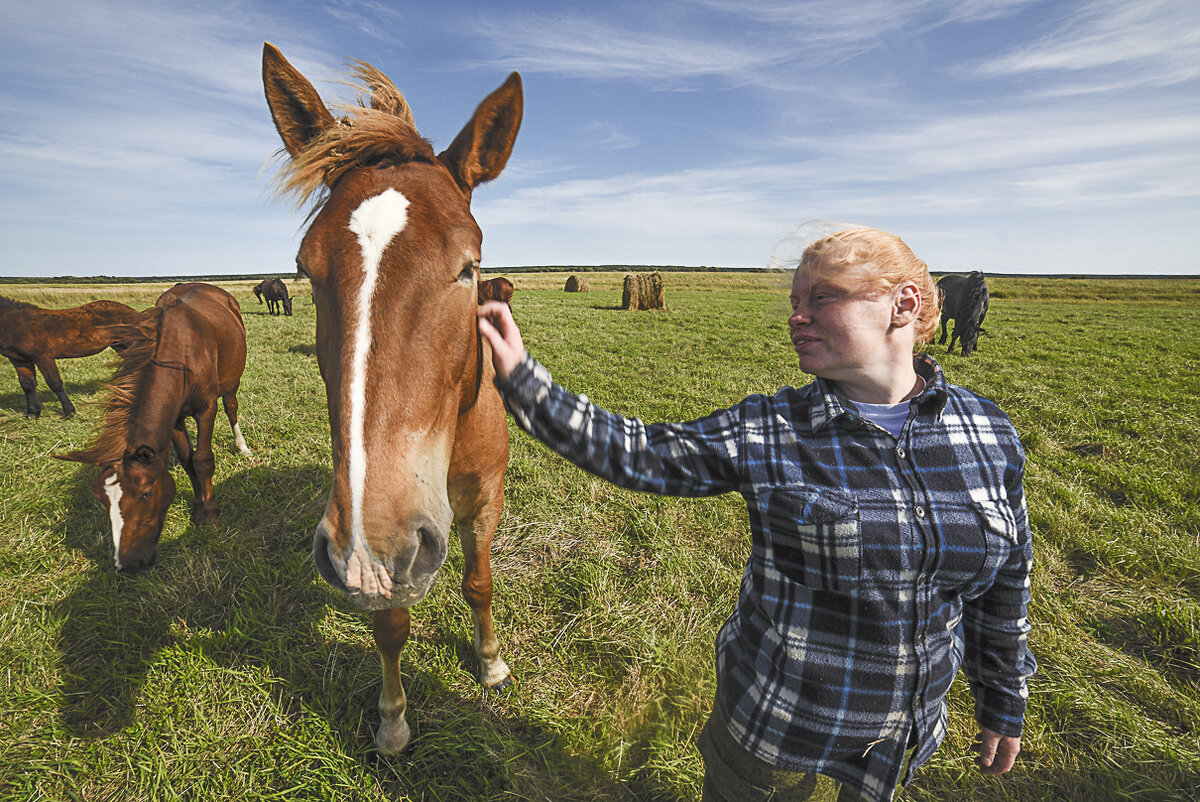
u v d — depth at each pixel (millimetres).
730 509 3986
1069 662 2533
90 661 2594
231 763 2086
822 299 1113
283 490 4312
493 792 2006
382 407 1201
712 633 2725
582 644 2711
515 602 2994
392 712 2135
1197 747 2152
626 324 16016
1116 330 15336
